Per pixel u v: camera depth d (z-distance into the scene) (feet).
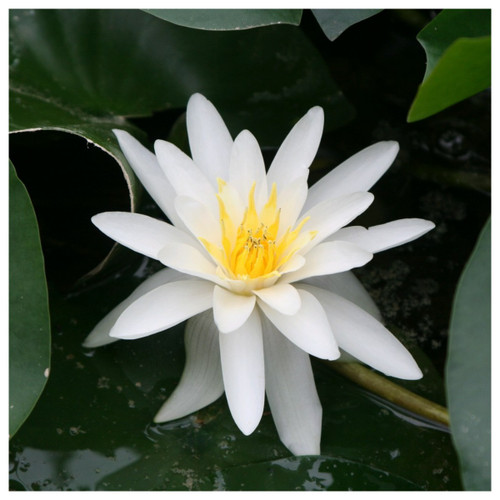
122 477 2.21
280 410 2.24
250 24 2.31
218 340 2.29
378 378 2.28
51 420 2.25
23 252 2.21
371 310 2.33
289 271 2.23
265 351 2.27
